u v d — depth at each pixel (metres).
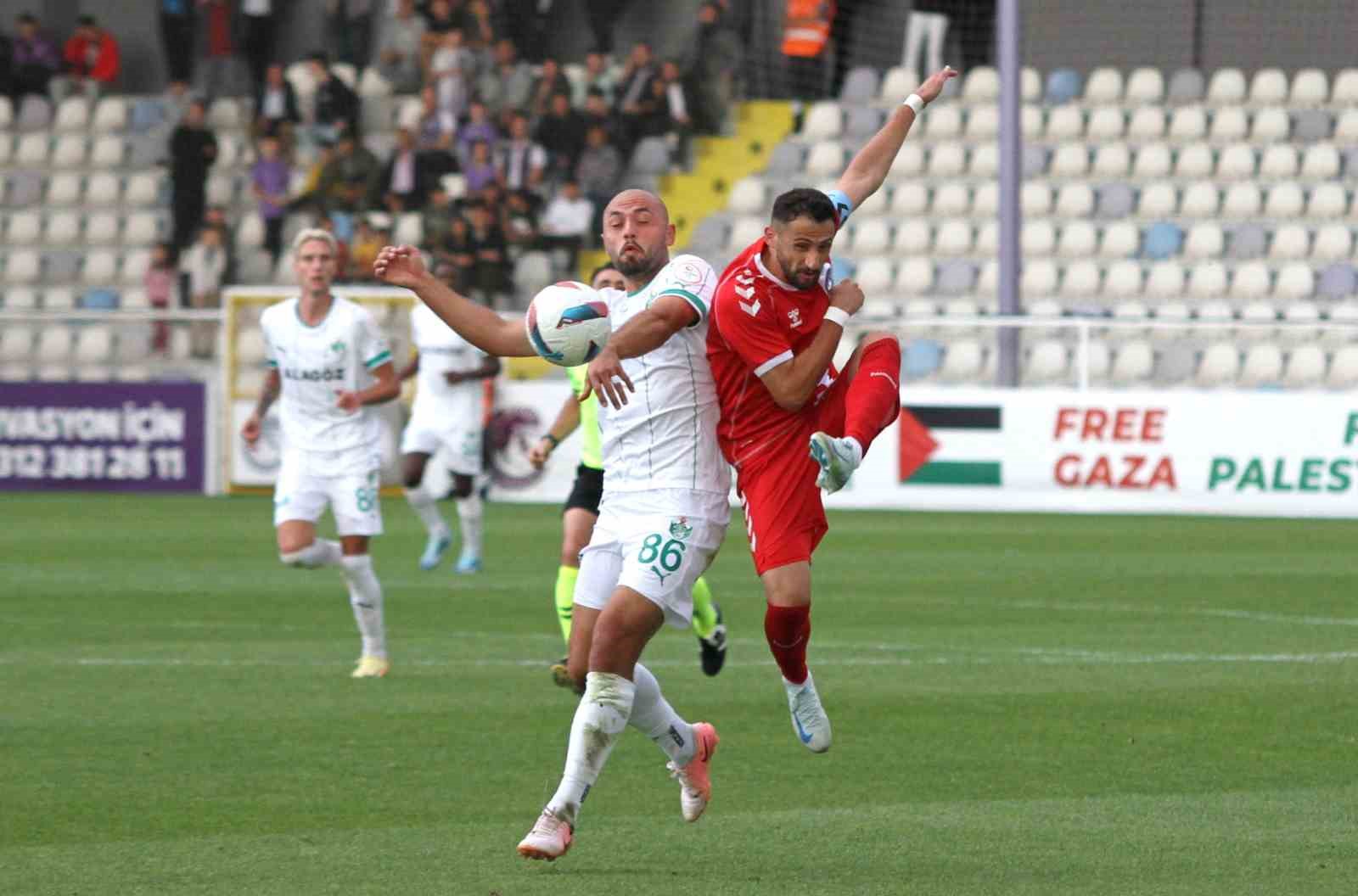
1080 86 75.12
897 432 55.78
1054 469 54.53
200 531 47.97
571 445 58.06
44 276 75.44
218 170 74.94
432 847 15.70
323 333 25.59
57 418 61.44
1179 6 75.69
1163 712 22.53
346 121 70.94
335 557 25.48
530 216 66.19
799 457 16.44
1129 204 70.94
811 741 17.34
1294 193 70.38
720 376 16.16
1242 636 29.62
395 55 74.19
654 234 16.28
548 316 15.52
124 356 64.44
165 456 60.84
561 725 21.69
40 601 34.22
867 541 45.88
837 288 16.06
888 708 22.88
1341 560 41.47
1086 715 22.31
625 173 69.94
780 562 16.34
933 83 18.11
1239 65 75.69
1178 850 15.56
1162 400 53.75
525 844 14.62
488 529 49.91
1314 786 18.30
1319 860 15.17
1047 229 70.69
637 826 16.59
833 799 17.72
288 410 25.80
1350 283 67.81
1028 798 17.75
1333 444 52.53
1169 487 53.69
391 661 26.95
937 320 57.31
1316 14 74.94
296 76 77.25
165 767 19.12
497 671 26.00
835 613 32.59
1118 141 72.94
